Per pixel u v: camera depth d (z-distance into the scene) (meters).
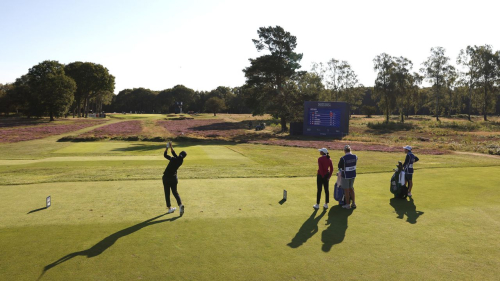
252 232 6.54
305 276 4.75
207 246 5.82
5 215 7.49
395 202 8.80
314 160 21.61
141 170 15.04
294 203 8.73
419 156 22.05
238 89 159.88
